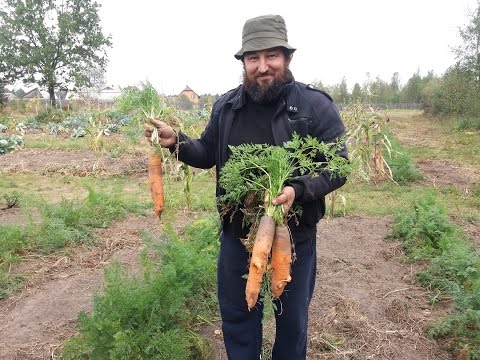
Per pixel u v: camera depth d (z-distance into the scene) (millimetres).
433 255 4996
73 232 5570
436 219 5539
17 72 40281
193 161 2688
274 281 2207
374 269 4859
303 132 2289
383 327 3639
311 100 2303
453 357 3271
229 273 2578
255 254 2102
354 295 4188
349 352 3277
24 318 3811
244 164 2203
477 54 24547
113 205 6906
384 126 9281
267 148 2199
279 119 2293
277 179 2164
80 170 10531
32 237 5309
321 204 2434
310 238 2465
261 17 2174
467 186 9367
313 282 2658
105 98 25922
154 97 3494
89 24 42906
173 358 2730
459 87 25406
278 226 2188
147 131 2639
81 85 40875
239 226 2479
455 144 16906
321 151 2154
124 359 2590
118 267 3389
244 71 2320
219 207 2543
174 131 2607
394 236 5797
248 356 2709
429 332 3518
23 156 13078
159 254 3609
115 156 12531
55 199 8016
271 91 2236
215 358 3193
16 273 4625
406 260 5027
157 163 2861
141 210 6969
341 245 5574
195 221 5543
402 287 4422
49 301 4094
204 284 3732
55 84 41156
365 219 6734
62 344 3383
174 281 3066
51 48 39656
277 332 2617
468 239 5645
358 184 9188
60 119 26484
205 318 3578
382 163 9203
